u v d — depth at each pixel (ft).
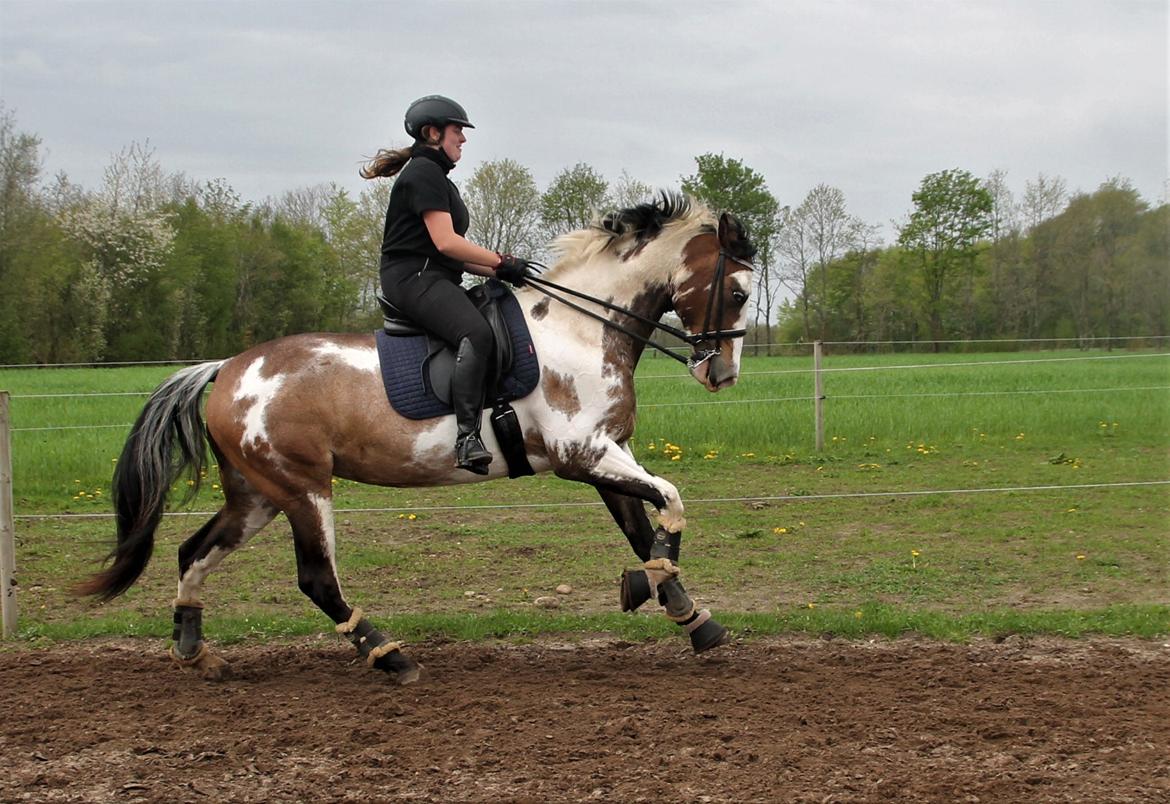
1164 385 70.49
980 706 15.34
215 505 34.12
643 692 16.40
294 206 211.41
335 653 19.16
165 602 23.02
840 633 19.56
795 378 78.64
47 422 50.93
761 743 14.03
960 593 22.44
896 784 12.64
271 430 16.90
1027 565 24.61
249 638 20.12
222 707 16.05
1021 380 76.74
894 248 175.11
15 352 133.59
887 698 15.87
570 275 18.15
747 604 21.88
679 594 17.81
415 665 17.40
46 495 36.22
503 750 13.98
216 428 17.34
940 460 41.14
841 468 39.63
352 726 15.03
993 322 167.43
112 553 17.49
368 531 29.81
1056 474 37.32
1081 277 147.84
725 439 44.83
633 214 18.15
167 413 17.42
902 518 30.27
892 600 22.02
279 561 26.30
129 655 19.19
